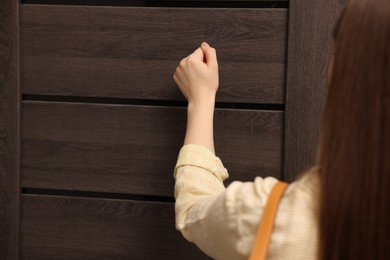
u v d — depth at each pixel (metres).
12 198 1.21
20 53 1.19
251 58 1.13
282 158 1.14
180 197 0.88
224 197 0.71
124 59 1.17
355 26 0.59
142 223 1.20
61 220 1.23
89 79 1.18
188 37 1.14
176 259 1.19
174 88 1.15
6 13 1.18
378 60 0.57
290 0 1.09
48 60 1.19
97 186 1.21
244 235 0.67
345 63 0.59
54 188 1.22
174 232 1.19
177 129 1.17
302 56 1.10
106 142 1.20
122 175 1.19
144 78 1.16
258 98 1.13
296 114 1.11
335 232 0.59
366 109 0.58
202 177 0.90
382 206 0.57
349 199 0.58
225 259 0.74
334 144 0.60
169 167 1.17
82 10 1.17
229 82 1.14
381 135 0.57
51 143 1.21
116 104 1.19
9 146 1.21
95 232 1.22
